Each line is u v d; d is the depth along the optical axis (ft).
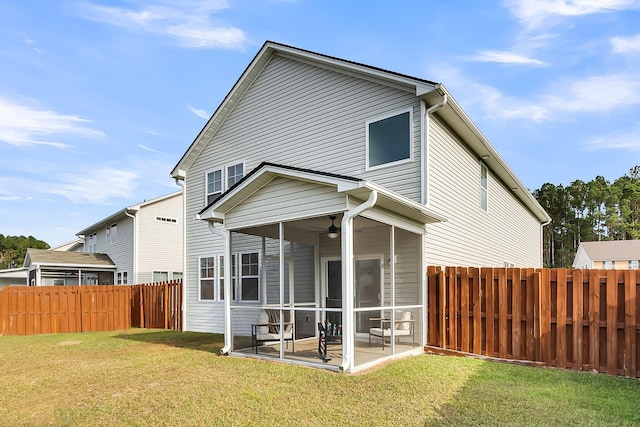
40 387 20.80
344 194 22.24
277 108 40.19
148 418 15.81
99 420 15.76
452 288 28.86
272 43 39.34
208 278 46.11
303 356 25.52
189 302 47.62
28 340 39.40
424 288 29.73
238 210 27.84
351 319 21.89
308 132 37.27
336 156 34.91
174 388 19.54
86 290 48.96
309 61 37.37
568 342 24.18
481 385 19.48
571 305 24.26
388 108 31.96
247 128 42.91
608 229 166.40
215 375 21.79
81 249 105.60
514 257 56.29
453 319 28.58
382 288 30.32
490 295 27.25
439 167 31.81
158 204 74.08
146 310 53.42
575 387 19.36
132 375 22.54
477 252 40.32
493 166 45.01
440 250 32.30
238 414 15.97
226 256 28.45
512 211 55.98
